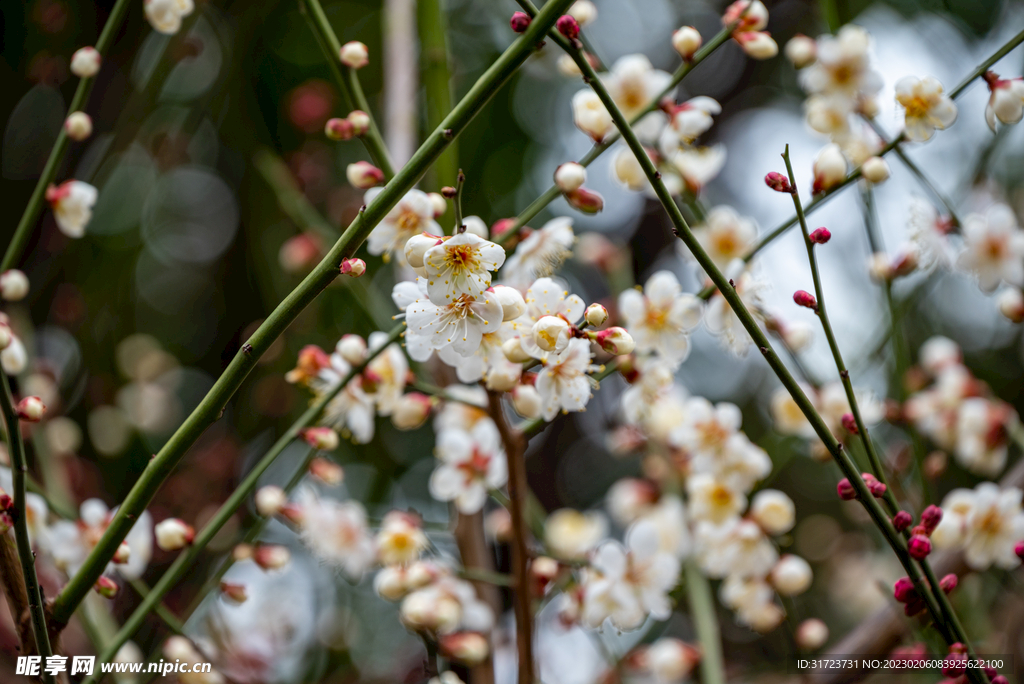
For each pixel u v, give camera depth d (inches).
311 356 35.9
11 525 32.9
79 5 47.3
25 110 47.7
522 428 34.8
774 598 40.4
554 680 41.9
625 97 36.4
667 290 35.3
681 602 50.8
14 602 33.3
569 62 36.1
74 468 44.6
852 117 36.7
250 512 46.9
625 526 46.1
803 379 39.8
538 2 54.7
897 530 33.1
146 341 50.0
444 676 35.7
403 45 41.5
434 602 36.1
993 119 35.1
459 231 32.5
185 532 35.5
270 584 44.1
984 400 39.9
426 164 32.2
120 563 34.0
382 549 36.8
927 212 37.5
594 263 43.5
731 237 37.0
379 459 52.4
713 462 37.6
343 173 52.5
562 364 33.5
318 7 35.7
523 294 34.4
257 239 51.5
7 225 45.8
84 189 36.5
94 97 46.6
